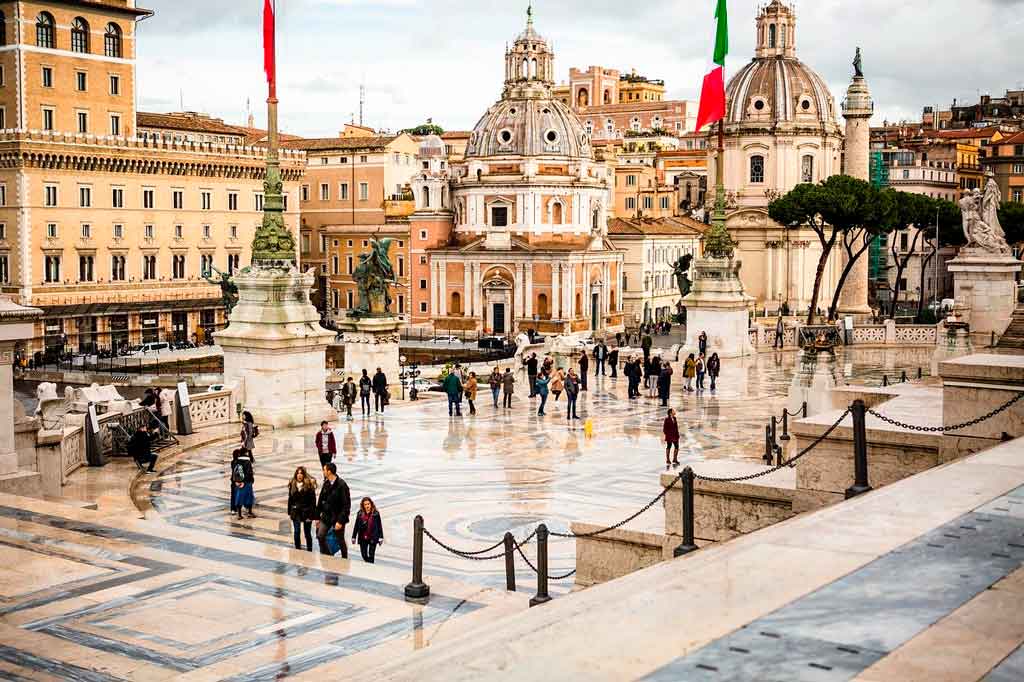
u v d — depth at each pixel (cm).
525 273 13900
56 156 11062
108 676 1491
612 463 3928
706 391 6097
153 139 12000
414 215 14712
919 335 8588
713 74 7025
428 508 3228
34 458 3136
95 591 1858
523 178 14062
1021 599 977
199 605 1798
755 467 2253
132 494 3319
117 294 11644
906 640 880
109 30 11956
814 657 848
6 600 1805
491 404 5631
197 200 12519
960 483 1487
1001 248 6225
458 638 1026
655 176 18262
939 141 17275
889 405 2472
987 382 2030
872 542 1177
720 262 7350
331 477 2486
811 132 14125
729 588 1031
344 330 6138
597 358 6825
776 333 8325
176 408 4341
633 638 914
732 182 14350
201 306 12300
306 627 1706
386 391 5319
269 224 4884
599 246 14212
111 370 9519
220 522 2991
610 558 2169
